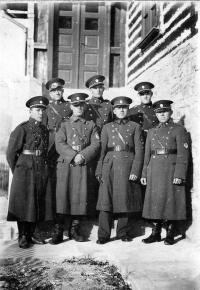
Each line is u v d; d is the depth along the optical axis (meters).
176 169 4.30
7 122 5.89
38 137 4.45
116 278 3.25
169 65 5.55
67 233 4.80
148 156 4.58
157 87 6.09
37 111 4.50
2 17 6.56
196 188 4.32
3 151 5.73
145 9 7.10
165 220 4.44
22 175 4.30
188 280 3.04
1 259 3.73
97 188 4.86
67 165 4.52
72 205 4.45
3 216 5.12
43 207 4.34
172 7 5.50
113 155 4.63
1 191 5.58
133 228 4.88
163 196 4.34
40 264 3.60
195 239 4.25
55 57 8.43
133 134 4.71
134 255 3.81
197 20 4.55
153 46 6.40
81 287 3.03
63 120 4.89
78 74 8.49
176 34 5.29
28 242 4.27
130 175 4.56
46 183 4.41
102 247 4.18
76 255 3.87
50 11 8.34
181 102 4.96
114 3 8.61
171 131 4.47
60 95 5.26
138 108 5.20
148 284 2.96
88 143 4.65
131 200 4.55
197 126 4.41
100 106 5.27
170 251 3.97
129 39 8.27
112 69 8.56
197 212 4.27
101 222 4.45
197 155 4.34
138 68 7.35
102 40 8.52
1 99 6.08
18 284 3.12
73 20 8.48
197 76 4.48
